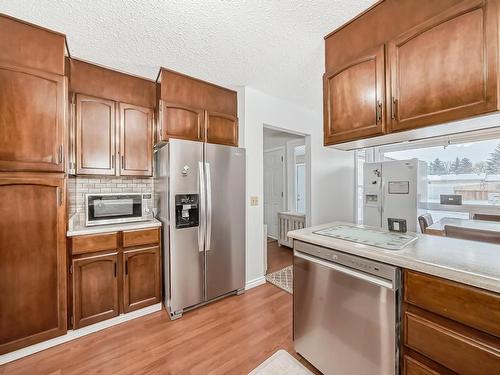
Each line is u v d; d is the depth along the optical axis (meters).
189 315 2.15
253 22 1.61
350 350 1.26
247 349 1.70
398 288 1.08
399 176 3.32
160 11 1.49
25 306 1.61
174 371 1.50
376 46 1.39
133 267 2.09
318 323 1.44
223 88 2.68
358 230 1.67
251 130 2.77
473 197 3.01
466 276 0.87
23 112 1.56
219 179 2.40
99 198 2.09
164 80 2.25
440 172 3.32
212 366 1.54
